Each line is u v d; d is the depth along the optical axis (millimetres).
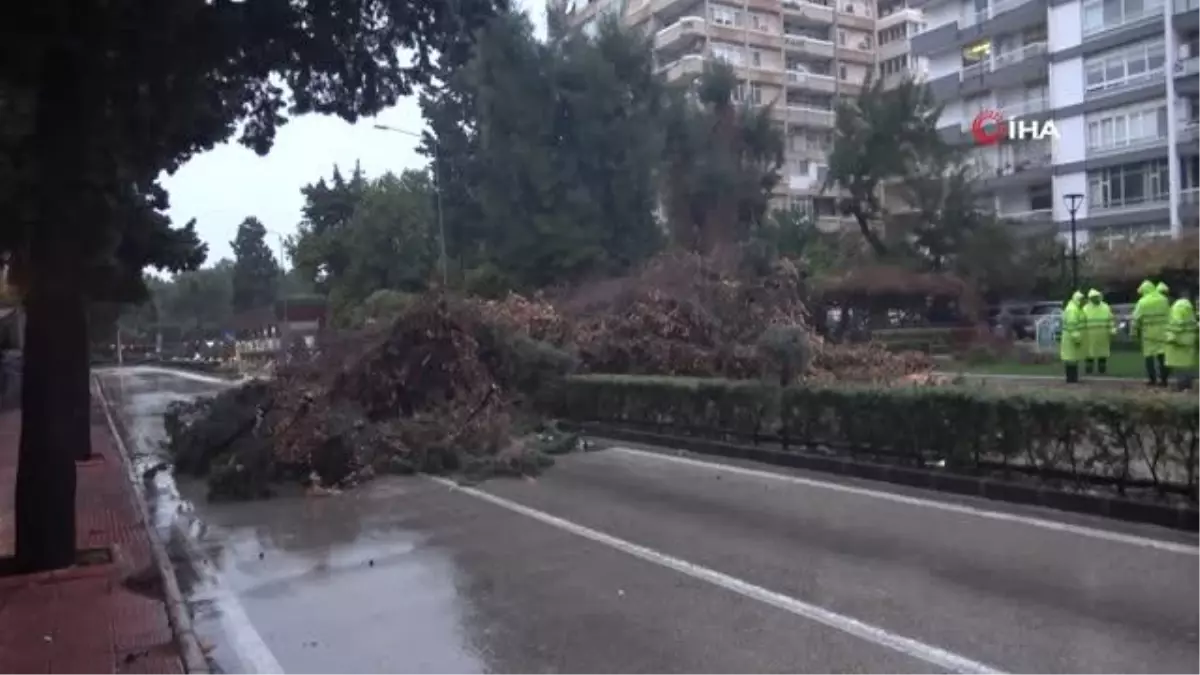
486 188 35000
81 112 8562
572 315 22109
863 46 77438
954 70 60531
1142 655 5555
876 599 6875
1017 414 10359
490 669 6016
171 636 6930
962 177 36938
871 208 38312
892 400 11938
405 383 17062
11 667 6305
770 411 14164
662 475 13062
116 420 26156
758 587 7352
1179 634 5863
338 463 14031
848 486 11477
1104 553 7824
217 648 6801
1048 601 6625
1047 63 53531
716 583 7535
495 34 33594
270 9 9156
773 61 71938
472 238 38375
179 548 10320
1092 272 38281
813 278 35250
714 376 18688
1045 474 10125
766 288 20656
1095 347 22078
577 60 34438
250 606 7895
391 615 7363
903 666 5578
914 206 36938
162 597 7984
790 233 47250
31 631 7102
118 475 15273
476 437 15070
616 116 34969
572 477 13320
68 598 7980
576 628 6684
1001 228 36000
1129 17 49219
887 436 12047
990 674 5387
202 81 9289
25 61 7848
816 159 72312
